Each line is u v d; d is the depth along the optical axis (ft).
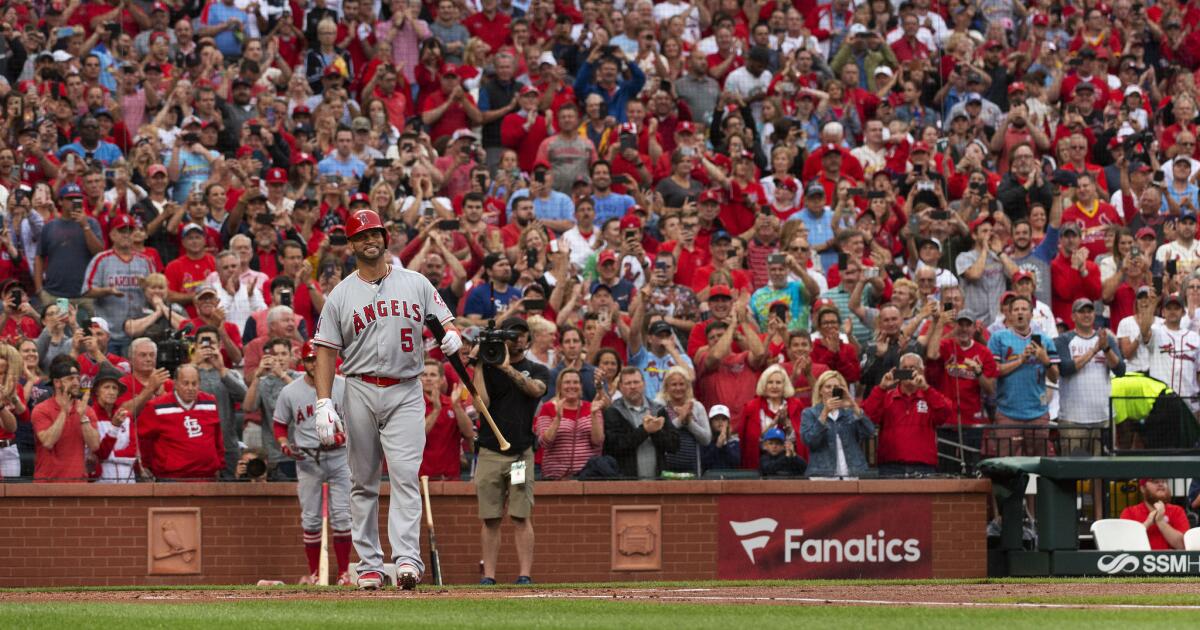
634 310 167.02
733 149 215.92
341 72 225.15
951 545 146.92
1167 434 152.25
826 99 240.73
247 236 186.19
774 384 153.17
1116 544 142.41
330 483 134.10
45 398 147.95
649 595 96.12
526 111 228.02
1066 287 197.47
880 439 152.76
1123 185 229.86
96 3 237.66
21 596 100.42
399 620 72.69
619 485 142.31
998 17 278.05
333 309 94.53
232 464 146.72
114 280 169.17
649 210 211.61
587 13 249.55
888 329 164.76
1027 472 143.54
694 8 263.70
